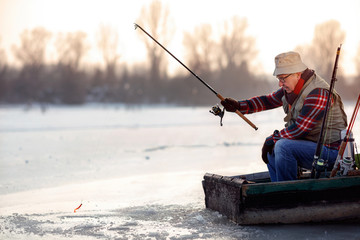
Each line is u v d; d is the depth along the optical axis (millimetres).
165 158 10391
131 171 8633
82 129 23234
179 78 81062
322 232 3846
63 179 7941
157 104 79562
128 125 26062
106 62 92438
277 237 3740
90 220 4527
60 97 82812
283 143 4348
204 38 82500
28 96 84000
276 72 4418
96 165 9695
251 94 79062
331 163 4383
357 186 4121
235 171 7508
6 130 22906
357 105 4156
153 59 82812
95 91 87000
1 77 86000
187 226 4152
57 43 91062
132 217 4633
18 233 4062
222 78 80312
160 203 5312
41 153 12375
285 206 4078
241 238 3748
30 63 90688
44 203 5727
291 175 4336
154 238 3805
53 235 3980
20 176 8359
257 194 4051
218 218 4371
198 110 57531
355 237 3703
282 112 39719
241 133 17859
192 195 5746
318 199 4086
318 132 4387
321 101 4273
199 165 8875
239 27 83688
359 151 7352
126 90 82375
